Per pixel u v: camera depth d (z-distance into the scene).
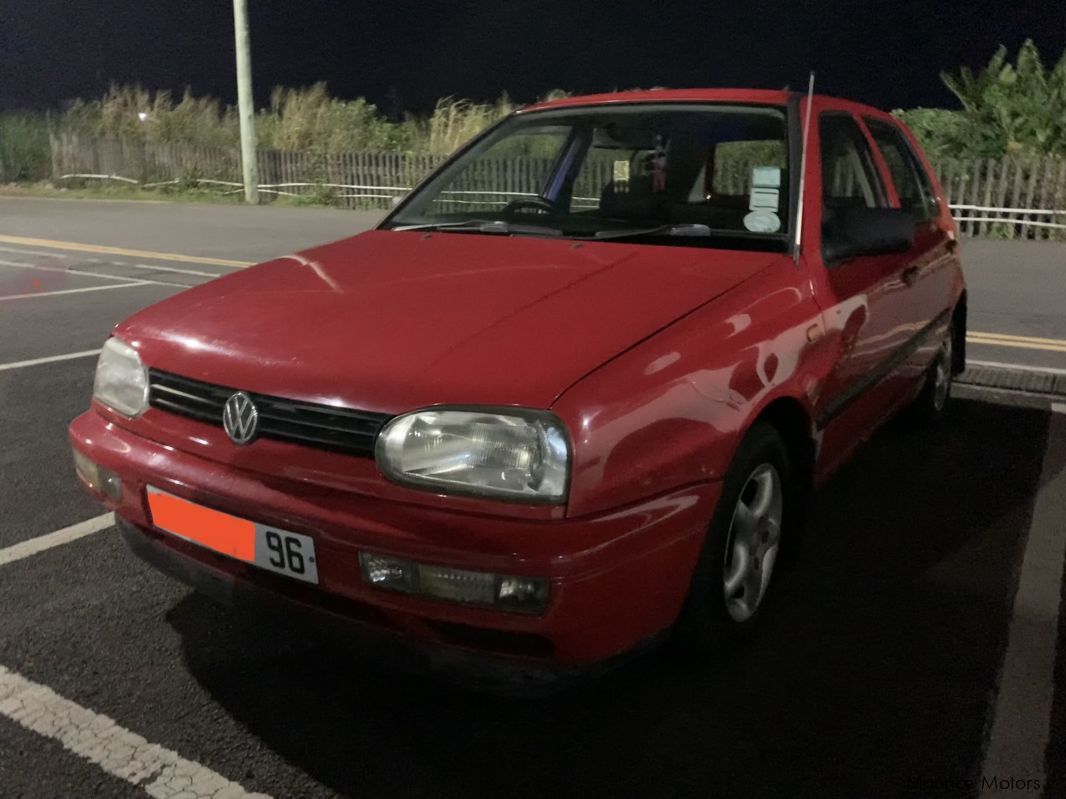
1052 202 11.05
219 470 2.39
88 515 3.78
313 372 2.31
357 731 2.48
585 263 2.87
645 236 3.12
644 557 2.22
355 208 15.98
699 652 2.67
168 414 2.54
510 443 2.10
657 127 3.56
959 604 3.12
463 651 2.20
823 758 2.37
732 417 2.47
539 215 3.47
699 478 2.37
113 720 2.51
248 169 16.83
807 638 2.92
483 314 2.50
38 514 3.78
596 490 2.10
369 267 2.99
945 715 2.54
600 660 2.23
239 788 2.26
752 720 2.53
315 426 2.26
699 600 2.54
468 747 2.42
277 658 2.81
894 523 3.73
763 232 3.09
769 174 3.21
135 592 3.19
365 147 17.47
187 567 2.57
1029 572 3.34
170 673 2.72
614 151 3.60
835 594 3.18
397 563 2.13
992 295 8.02
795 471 3.04
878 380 3.59
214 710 2.56
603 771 2.33
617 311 2.50
